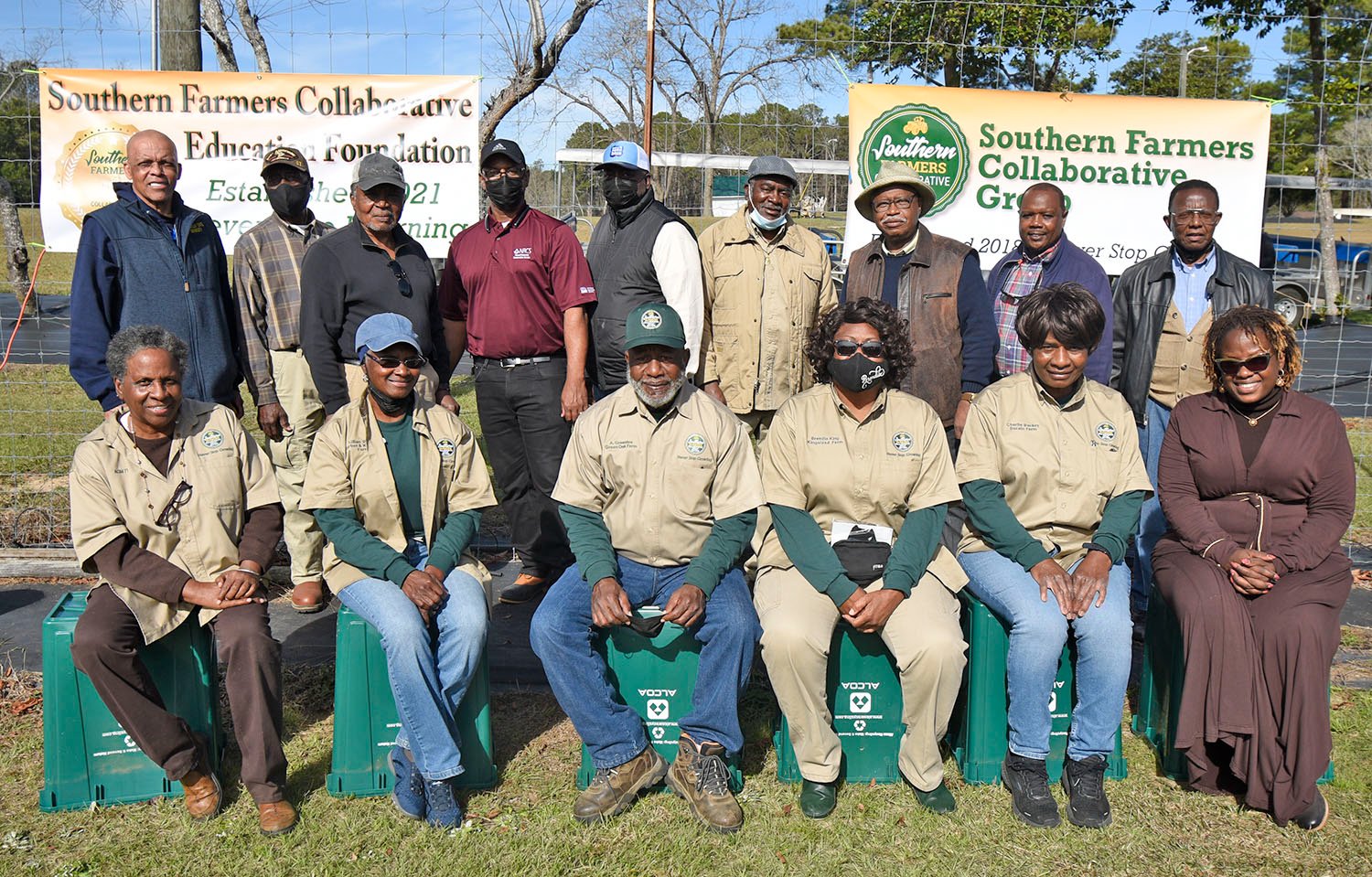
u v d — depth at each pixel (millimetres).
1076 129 5477
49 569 5379
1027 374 3740
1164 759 3658
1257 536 3619
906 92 5434
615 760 3340
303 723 3930
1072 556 3664
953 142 5469
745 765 3678
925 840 3229
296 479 4836
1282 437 3611
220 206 5527
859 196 4422
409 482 3578
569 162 6816
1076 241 5578
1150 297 4688
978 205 5523
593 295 4570
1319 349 14484
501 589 5246
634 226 4586
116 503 3295
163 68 5977
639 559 3561
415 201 5602
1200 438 3727
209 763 3404
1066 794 3494
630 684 3484
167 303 4191
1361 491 7387
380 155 4234
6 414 8984
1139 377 4715
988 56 6852
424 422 3578
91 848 3125
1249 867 3100
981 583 3543
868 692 3541
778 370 4547
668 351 3369
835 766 3383
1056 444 3633
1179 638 3562
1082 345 3516
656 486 3467
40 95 5410
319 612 4969
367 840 3186
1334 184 8891
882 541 3523
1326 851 3178
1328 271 15883
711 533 3523
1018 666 3348
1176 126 5500
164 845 3146
